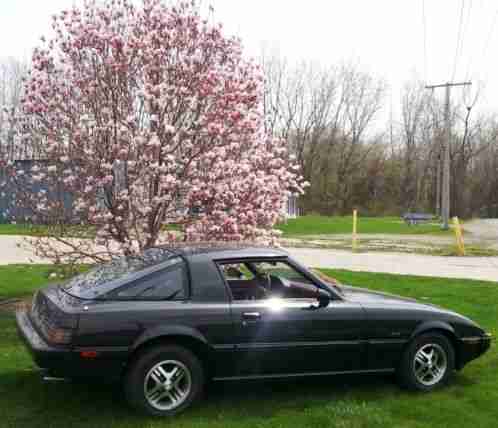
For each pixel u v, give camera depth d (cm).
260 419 446
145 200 789
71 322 423
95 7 812
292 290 512
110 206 788
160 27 804
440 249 2298
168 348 450
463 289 1160
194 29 817
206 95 779
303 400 494
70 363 420
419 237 3027
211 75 769
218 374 470
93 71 796
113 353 429
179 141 772
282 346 484
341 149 7088
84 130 753
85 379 426
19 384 517
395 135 7794
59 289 500
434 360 542
